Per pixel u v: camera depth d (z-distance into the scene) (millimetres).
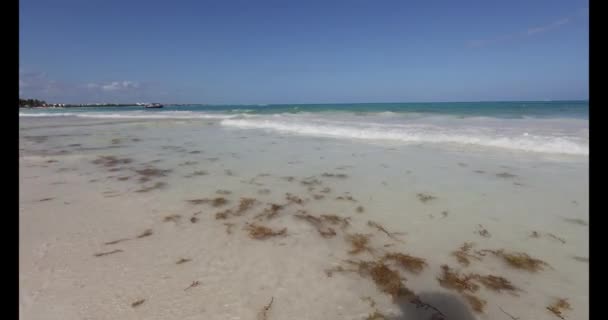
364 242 3418
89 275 2770
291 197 4848
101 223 3871
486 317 2297
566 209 4129
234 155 7980
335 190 5156
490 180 5430
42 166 6820
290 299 2492
